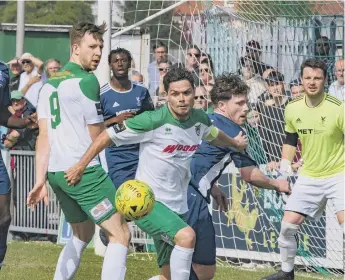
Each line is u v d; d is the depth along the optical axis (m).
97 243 21.34
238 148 13.61
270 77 22.09
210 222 13.68
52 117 13.65
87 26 13.78
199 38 23.84
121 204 12.21
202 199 13.63
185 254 12.32
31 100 26.50
